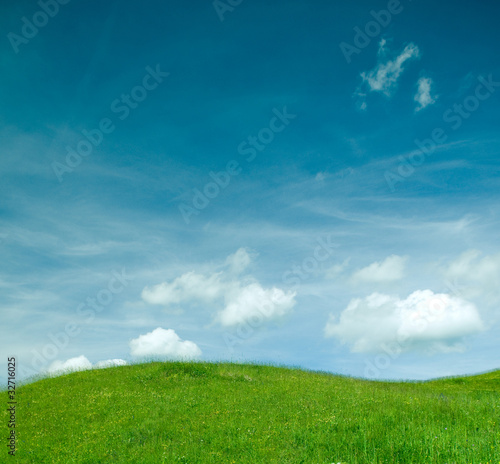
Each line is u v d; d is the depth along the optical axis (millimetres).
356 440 11367
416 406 14711
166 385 20312
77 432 13992
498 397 17266
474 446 10047
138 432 13500
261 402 16453
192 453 11367
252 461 10422
